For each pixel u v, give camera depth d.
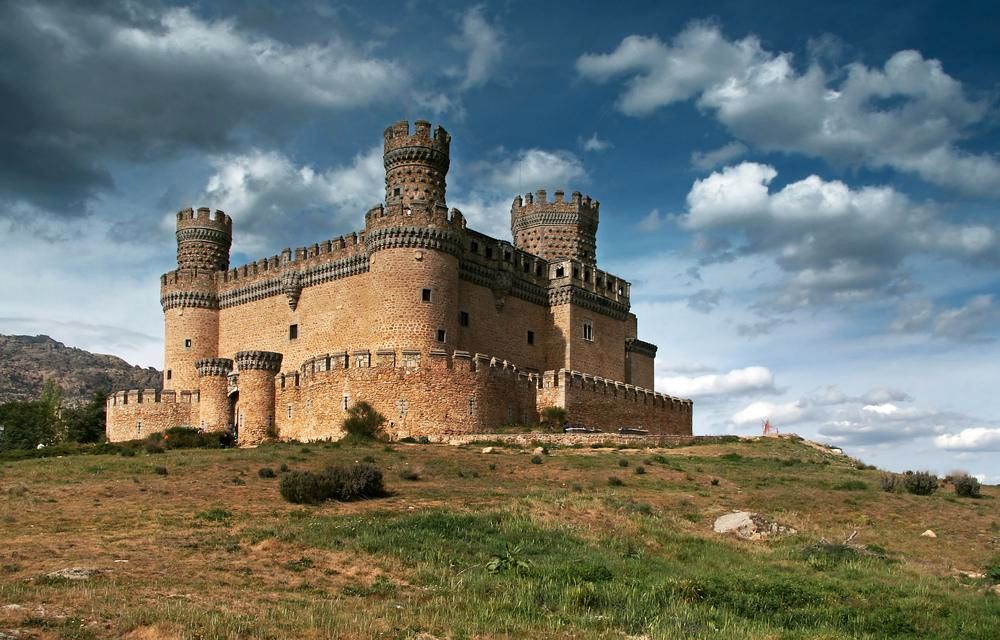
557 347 88.50
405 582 30.41
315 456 59.19
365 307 79.06
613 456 62.44
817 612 29.88
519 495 47.09
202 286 92.19
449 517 38.88
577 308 89.69
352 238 81.38
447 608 26.92
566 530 38.53
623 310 95.38
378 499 45.66
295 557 32.50
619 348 94.56
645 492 50.06
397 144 78.94
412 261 74.50
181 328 91.50
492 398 72.00
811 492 52.19
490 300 83.06
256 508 42.34
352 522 38.06
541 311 89.25
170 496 45.25
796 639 26.31
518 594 29.31
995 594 33.78
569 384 76.38
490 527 37.91
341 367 70.88
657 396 88.06
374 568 31.73
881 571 36.22
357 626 23.78
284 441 73.94
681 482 54.16
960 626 29.19
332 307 81.94
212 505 42.97
